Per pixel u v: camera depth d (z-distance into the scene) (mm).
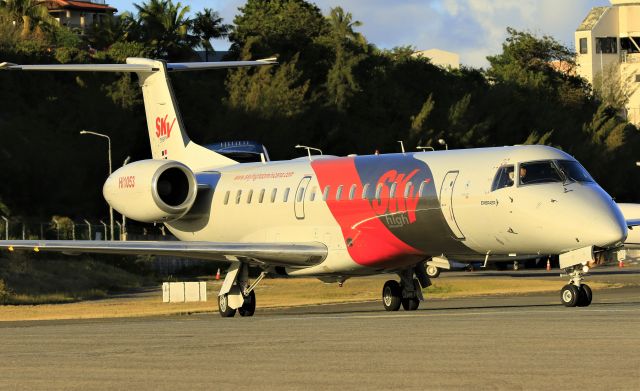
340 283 79312
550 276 149375
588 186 64812
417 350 39312
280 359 37969
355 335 46094
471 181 66938
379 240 72188
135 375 34812
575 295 64125
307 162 80500
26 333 54531
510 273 163625
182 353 40844
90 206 197500
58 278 139625
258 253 73812
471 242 68125
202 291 104438
